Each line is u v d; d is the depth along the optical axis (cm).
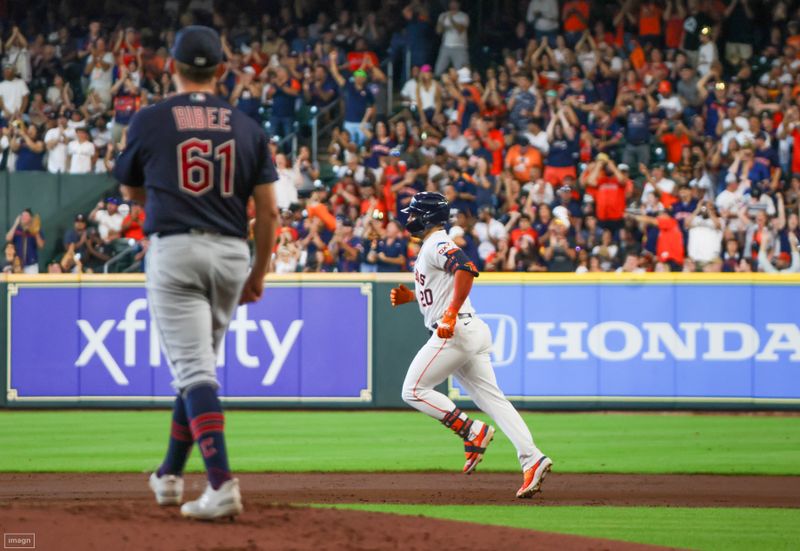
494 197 4722
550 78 5150
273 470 2808
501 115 5112
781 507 2250
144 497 2358
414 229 2278
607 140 4941
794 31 5197
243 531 1320
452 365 2261
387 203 4700
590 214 4569
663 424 3759
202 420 1351
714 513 2147
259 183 1393
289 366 4153
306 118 5328
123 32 5581
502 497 2358
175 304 1355
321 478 2678
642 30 5328
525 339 4059
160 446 3266
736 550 1738
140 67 5494
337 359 4131
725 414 4006
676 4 5316
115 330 4188
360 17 5684
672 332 4000
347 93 5225
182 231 1346
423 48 5469
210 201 1355
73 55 5600
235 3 5844
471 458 2294
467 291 2189
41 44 5675
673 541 1819
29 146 5222
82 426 3744
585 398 4028
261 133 1397
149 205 1358
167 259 1345
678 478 2692
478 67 5581
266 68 5422
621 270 4406
